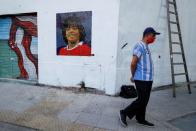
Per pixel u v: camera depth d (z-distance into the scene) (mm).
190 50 9148
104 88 7129
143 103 4848
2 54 9078
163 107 6238
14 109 6016
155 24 7777
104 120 5328
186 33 8930
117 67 6930
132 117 5070
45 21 7879
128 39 7082
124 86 6973
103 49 7039
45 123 5148
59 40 7711
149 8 7523
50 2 7715
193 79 9430
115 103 6418
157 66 8055
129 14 6996
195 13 9164
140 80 4754
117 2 6707
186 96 7352
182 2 8641
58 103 6441
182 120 5508
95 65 7211
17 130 4848
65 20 7531
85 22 7219
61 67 7766
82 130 4797
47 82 8078
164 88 8211
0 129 4895
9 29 8805
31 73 8562
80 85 7504
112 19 6812
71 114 5668
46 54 7984
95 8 7035
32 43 8383
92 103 6406
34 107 6160
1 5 8625
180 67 8836
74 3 7328
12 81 8758
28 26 8391
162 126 5082
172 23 8031
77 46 7434
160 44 8031
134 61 4738
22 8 8250
